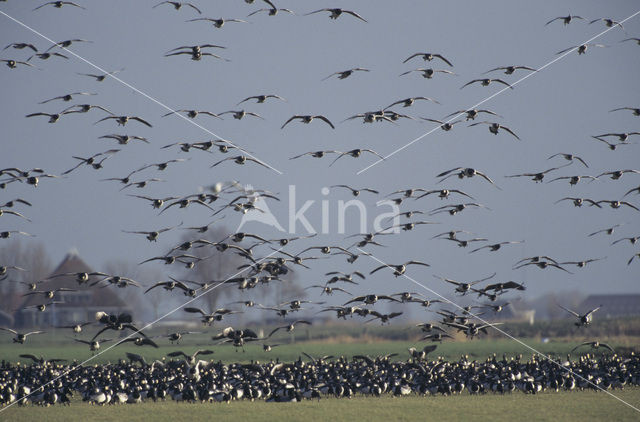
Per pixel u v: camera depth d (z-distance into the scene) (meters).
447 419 45.50
